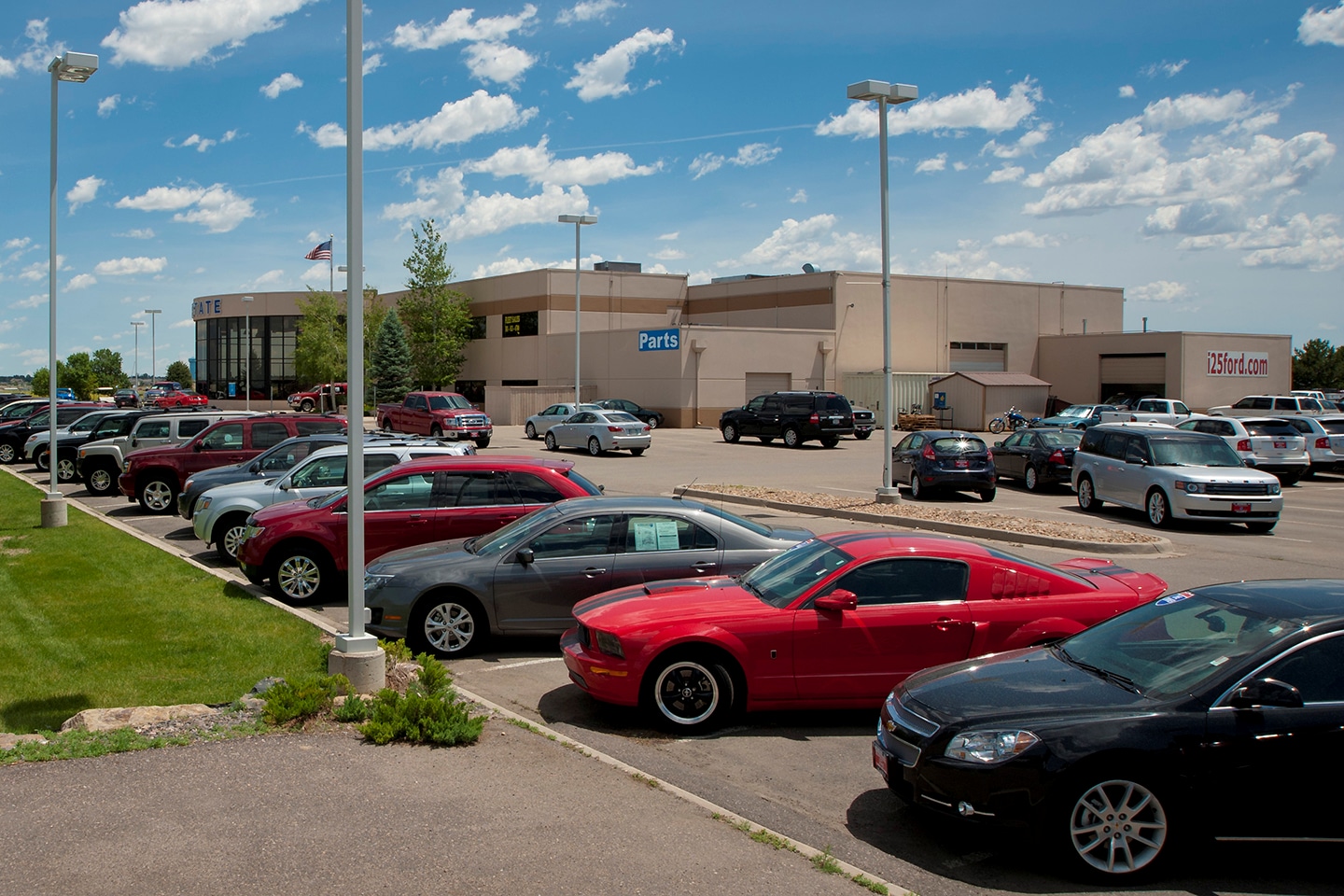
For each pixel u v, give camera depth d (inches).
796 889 183.0
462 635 379.6
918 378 2014.0
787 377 1974.7
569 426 1371.8
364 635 302.7
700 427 1884.8
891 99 786.2
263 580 505.7
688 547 386.0
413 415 1487.5
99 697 312.7
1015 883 199.5
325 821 206.4
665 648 290.8
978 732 206.8
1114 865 198.1
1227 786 195.3
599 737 290.5
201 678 333.4
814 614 293.7
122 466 903.7
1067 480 940.0
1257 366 2022.6
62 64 679.7
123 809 210.4
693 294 2418.8
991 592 299.7
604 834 204.7
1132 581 316.5
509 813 214.1
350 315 300.8
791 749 283.1
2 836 195.9
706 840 204.2
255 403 3336.6
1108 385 2089.1
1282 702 193.8
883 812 238.1
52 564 545.3
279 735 261.6
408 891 176.7
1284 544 657.0
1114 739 197.6
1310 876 202.4
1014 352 2206.0
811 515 771.4
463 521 463.8
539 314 2283.5
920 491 897.5
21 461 1243.8
